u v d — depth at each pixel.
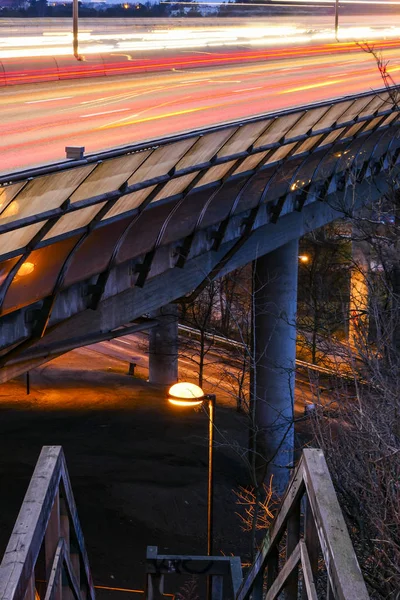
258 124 21.08
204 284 25.42
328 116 25.83
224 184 21.66
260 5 65.50
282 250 35.25
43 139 24.39
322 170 29.66
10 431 39.81
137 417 43.16
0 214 12.39
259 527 21.23
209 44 51.59
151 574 13.54
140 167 16.06
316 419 12.21
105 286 19.05
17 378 50.06
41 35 47.47
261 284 35.56
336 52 63.56
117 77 41.75
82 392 47.62
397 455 9.05
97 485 33.00
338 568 2.71
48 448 3.76
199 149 18.52
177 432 40.94
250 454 35.66
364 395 12.84
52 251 15.48
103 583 25.00
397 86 23.41
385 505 8.47
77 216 15.22
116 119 29.12
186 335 58.47
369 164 33.44
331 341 18.88
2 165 19.86
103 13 57.59
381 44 70.00
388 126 32.59
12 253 13.54
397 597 7.51
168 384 50.22
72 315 17.98
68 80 38.91
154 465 36.12
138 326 21.94
